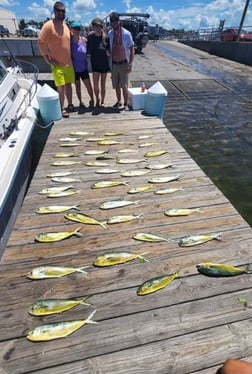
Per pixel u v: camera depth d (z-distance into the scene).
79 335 1.61
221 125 6.99
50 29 4.25
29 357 1.51
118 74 5.15
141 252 2.19
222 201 2.83
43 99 4.64
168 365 1.48
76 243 2.28
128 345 1.56
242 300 1.82
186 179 3.22
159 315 1.72
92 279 1.96
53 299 1.81
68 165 3.52
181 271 2.02
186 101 8.77
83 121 4.93
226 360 1.49
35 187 3.07
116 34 4.65
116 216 2.60
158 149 3.95
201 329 1.65
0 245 2.69
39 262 2.10
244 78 11.75
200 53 19.56
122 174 3.32
